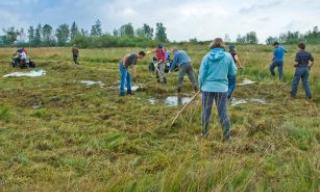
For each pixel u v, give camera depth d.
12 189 5.75
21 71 23.09
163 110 11.57
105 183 5.65
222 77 8.63
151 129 9.48
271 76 18.48
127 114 11.24
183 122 9.89
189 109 10.85
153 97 14.27
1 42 120.81
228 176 5.38
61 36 140.62
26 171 6.77
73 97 13.83
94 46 87.81
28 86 16.70
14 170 6.77
